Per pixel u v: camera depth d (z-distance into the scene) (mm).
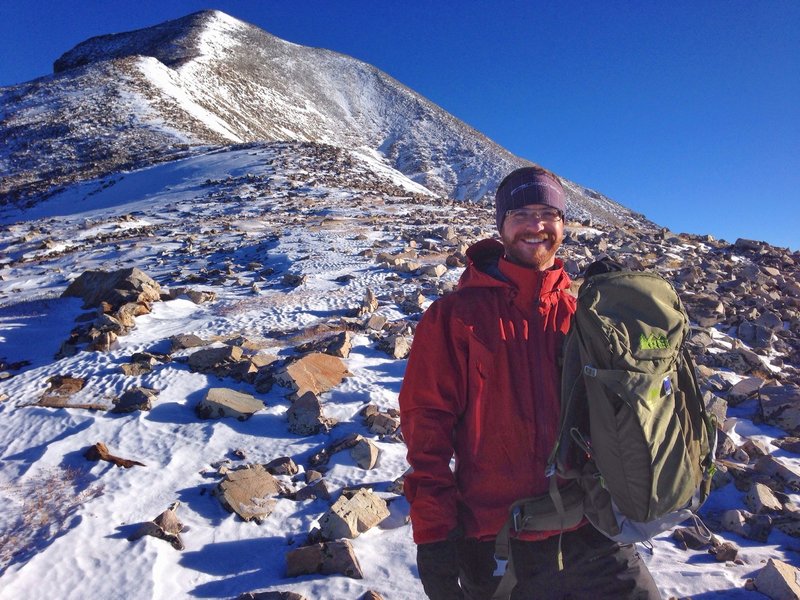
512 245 2439
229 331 10648
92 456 6168
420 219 25219
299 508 5336
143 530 4840
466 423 2322
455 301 2387
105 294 13039
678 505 1983
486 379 2264
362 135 157375
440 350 2314
